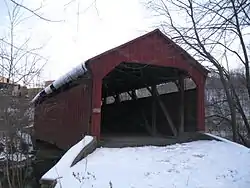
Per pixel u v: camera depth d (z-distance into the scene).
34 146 12.57
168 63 10.31
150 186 5.63
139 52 9.88
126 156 7.85
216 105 16.17
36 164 10.15
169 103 12.20
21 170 7.80
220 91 16.34
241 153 8.17
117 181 5.88
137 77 12.47
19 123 8.41
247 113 14.73
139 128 14.27
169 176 6.25
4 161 7.62
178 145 9.47
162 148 8.98
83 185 5.62
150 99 13.27
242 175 6.30
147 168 6.81
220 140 9.82
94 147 8.56
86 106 9.70
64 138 12.32
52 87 12.91
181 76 11.22
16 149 8.02
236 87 14.08
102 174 6.29
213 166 7.05
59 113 13.45
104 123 18.31
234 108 13.21
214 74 14.23
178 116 11.43
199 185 5.71
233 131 13.15
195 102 10.88
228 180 6.02
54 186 5.59
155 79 12.28
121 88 15.73
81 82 10.40
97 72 9.22
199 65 10.75
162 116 12.52
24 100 8.83
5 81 8.20
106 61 9.38
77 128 10.59
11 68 8.11
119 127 16.36
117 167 6.82
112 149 8.62
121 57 9.59
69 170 6.45
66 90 12.55
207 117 15.04
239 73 13.82
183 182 5.89
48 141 14.95
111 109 17.73
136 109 14.69
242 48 9.35
